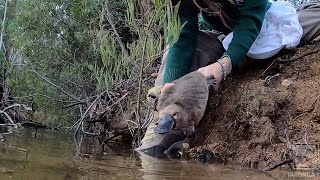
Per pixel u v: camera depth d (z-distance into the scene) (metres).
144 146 2.23
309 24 2.84
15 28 4.35
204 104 2.15
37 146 2.09
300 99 2.31
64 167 1.43
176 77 2.34
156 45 2.57
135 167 1.61
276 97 2.28
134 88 3.19
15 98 4.40
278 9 2.75
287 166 1.88
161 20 2.34
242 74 2.66
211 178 1.49
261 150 2.05
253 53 2.63
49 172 1.31
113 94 3.38
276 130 2.14
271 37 2.68
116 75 3.22
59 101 3.99
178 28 2.22
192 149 2.16
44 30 4.11
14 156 1.61
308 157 1.93
